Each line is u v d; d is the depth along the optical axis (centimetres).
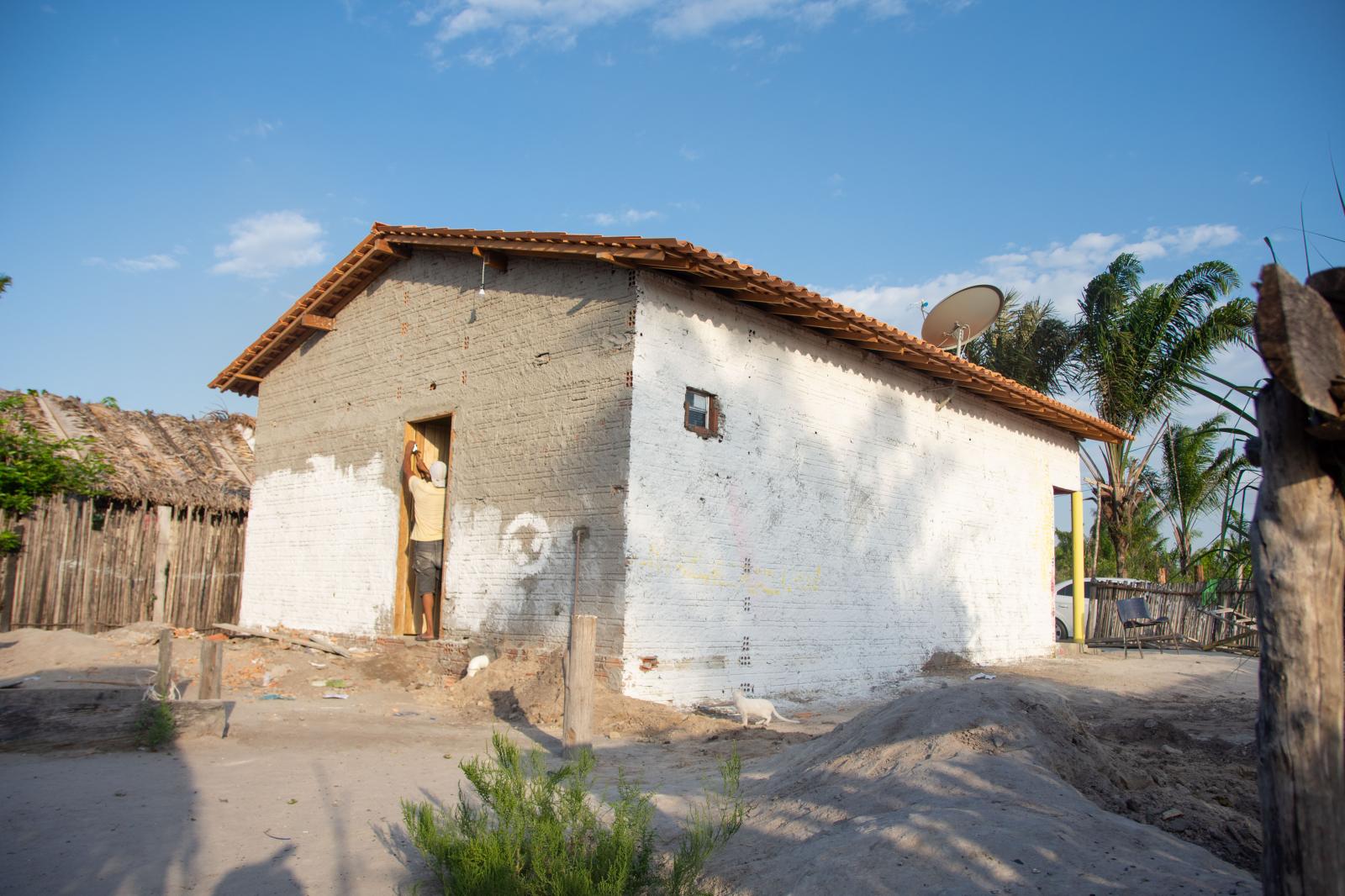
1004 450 1688
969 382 1491
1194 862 404
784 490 1205
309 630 1420
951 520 1520
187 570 1568
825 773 564
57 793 597
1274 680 279
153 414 2028
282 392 1591
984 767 498
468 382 1235
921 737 556
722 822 482
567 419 1090
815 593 1236
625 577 998
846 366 1327
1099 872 373
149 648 1205
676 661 1043
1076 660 1725
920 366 1400
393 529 1312
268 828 545
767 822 515
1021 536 1711
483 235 1181
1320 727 271
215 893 444
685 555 1066
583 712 748
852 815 486
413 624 1303
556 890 403
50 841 505
